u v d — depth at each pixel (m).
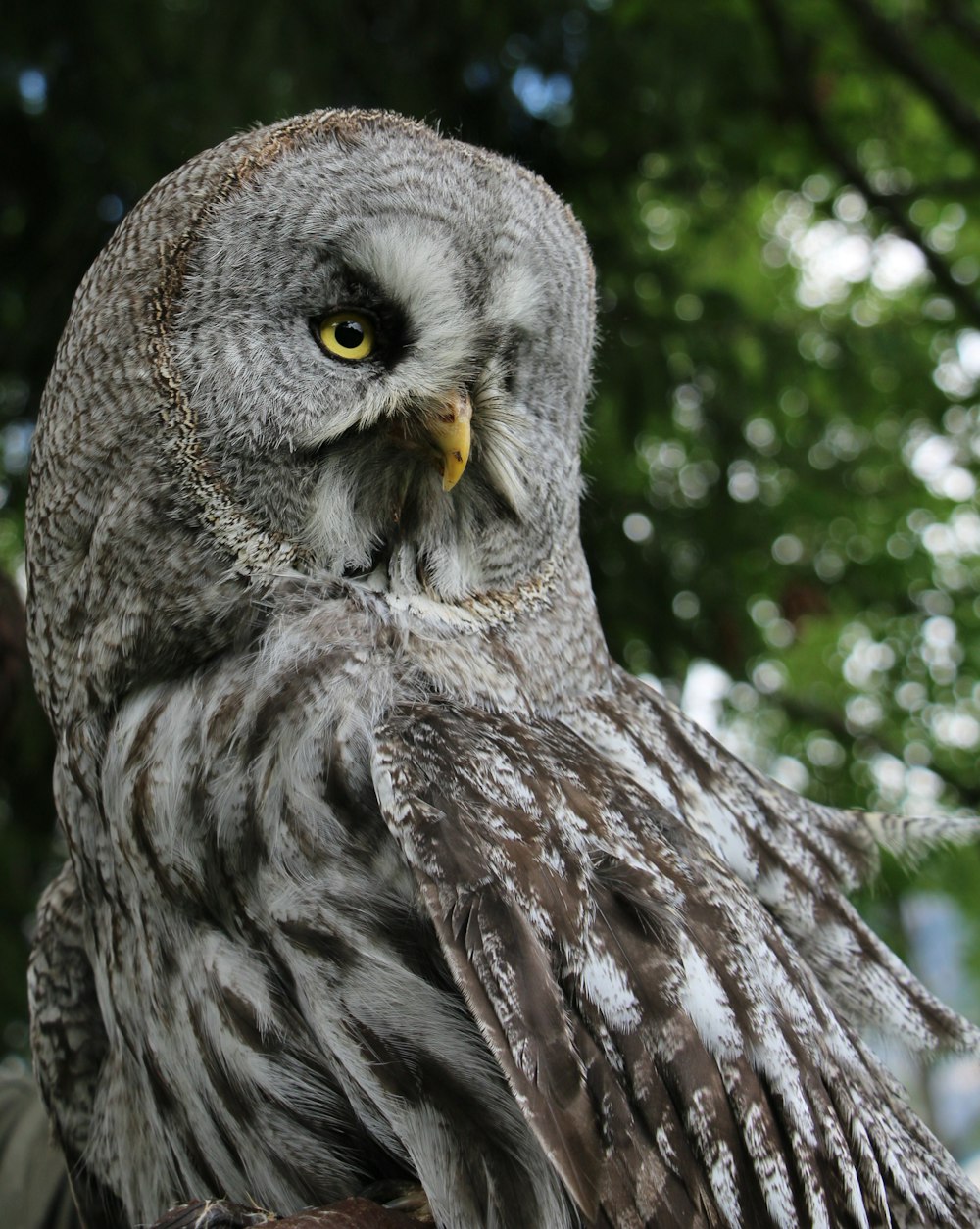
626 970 0.93
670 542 1.94
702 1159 0.91
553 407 1.08
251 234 1.02
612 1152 0.90
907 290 2.82
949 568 2.74
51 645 1.03
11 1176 1.15
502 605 1.05
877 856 1.12
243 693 0.98
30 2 1.58
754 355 2.08
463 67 1.84
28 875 1.63
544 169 1.92
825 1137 0.94
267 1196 0.97
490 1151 0.94
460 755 0.96
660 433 2.00
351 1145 0.96
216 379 1.01
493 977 0.91
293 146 1.03
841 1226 0.94
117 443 1.01
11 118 1.68
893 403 2.46
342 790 0.96
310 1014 0.95
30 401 1.74
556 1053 0.91
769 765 2.72
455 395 1.04
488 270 1.05
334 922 0.95
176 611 1.00
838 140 2.47
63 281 1.71
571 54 1.84
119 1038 1.01
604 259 1.92
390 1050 0.94
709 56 1.83
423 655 1.01
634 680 1.11
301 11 1.66
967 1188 1.02
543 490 1.07
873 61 2.45
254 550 1.01
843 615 2.65
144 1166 1.03
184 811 0.97
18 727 1.49
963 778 2.76
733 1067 0.93
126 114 1.58
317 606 1.00
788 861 1.06
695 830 1.02
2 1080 1.21
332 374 1.02
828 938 1.06
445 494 1.04
